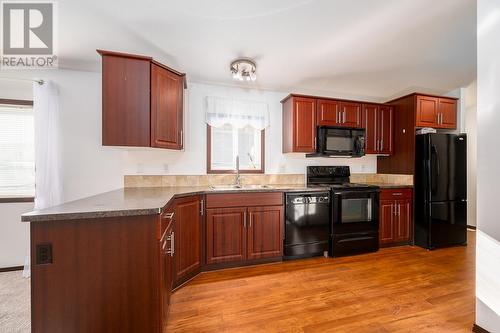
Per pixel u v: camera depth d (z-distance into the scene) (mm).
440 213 3084
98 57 2340
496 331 1432
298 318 1658
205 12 1688
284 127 3330
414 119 3211
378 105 3424
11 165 2543
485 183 1502
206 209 2416
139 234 1271
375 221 2994
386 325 1586
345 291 2021
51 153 2387
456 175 3158
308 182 3396
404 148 3352
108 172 2693
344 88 3373
